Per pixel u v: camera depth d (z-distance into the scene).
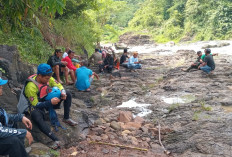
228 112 5.43
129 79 9.54
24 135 2.84
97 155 3.70
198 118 5.08
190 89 7.68
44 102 3.64
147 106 6.28
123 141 4.23
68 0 13.84
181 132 4.45
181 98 6.81
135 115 5.71
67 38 13.38
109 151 3.84
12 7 4.24
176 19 42.50
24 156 2.81
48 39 11.28
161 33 43.81
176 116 5.36
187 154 3.71
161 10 49.06
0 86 2.88
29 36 9.22
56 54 7.07
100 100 6.72
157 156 3.74
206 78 9.26
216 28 34.62
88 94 7.15
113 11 29.12
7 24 8.43
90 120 5.05
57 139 3.76
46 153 3.55
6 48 5.25
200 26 38.00
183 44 34.94
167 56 18.69
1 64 4.68
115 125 4.85
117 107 6.28
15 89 4.62
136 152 3.87
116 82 8.91
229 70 10.68
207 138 4.12
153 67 13.26
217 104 6.05
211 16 35.09
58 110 4.79
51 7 3.44
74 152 3.75
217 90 7.43
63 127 4.11
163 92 7.62
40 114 3.70
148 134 4.54
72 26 14.24
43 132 3.69
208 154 3.67
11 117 3.08
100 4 25.44
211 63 9.77
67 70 7.89
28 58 8.28
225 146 3.83
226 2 35.00
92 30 19.27
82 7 14.93
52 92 3.79
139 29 50.00
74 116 4.71
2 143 2.67
